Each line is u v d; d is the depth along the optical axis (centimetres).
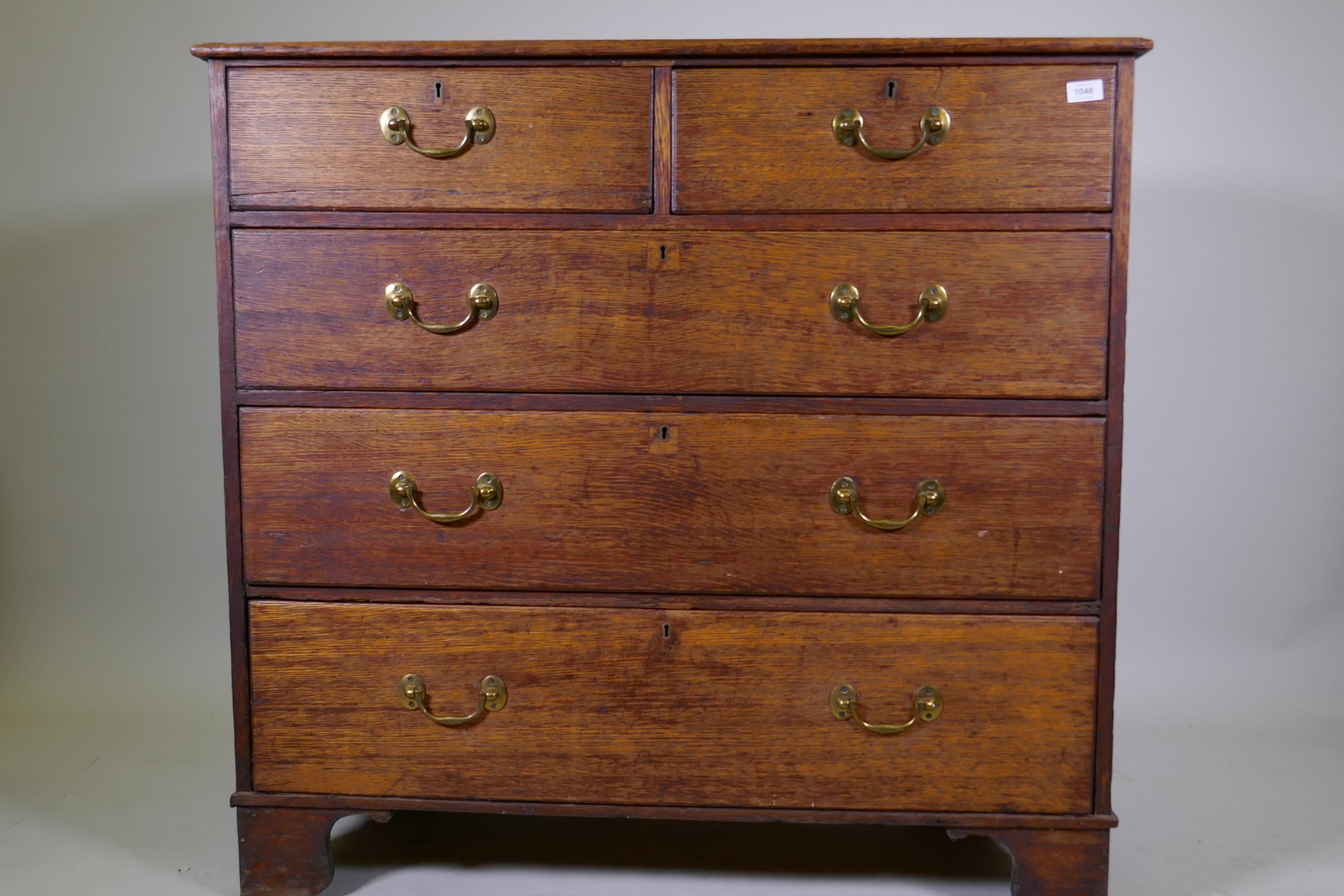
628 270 160
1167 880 183
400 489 164
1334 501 246
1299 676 248
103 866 188
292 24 244
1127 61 154
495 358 162
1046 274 157
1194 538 249
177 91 245
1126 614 251
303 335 163
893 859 191
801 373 160
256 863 173
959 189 157
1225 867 188
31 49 245
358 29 244
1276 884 182
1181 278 242
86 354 253
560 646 166
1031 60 155
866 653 164
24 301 252
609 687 166
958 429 160
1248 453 246
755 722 166
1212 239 241
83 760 227
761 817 167
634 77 157
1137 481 247
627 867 187
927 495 160
